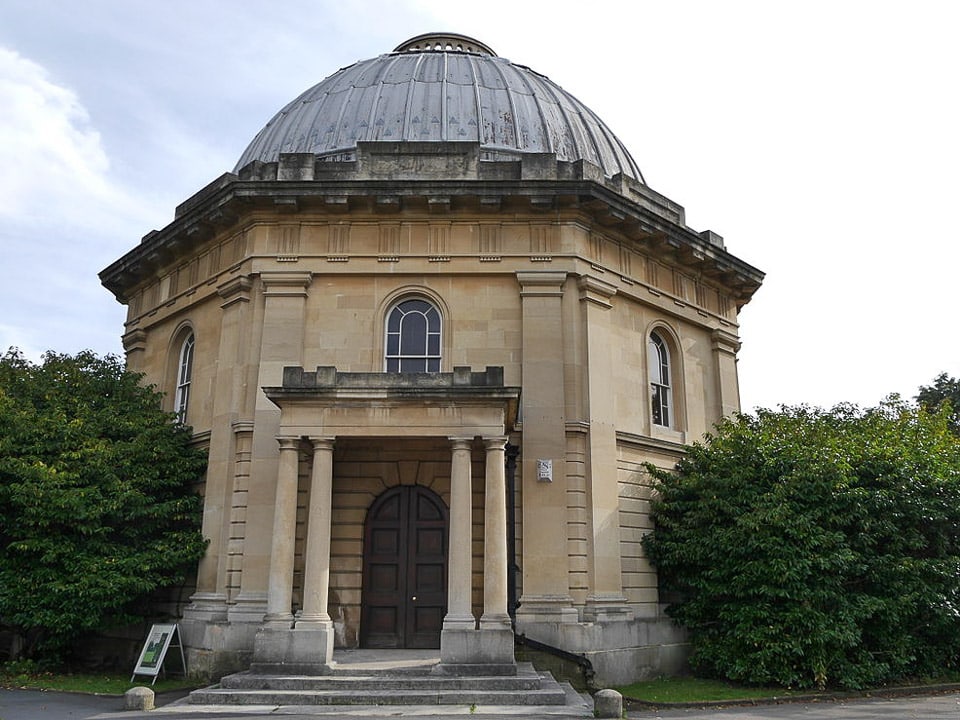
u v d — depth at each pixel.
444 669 15.64
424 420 17.22
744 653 18.55
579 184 20.97
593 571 19.44
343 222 21.55
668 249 24.08
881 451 19.89
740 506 19.30
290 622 16.44
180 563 19.94
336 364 20.69
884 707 15.94
